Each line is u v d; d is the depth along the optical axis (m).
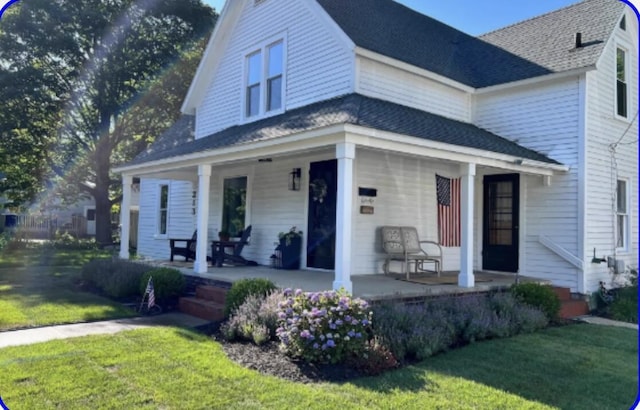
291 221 11.10
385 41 10.69
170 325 7.23
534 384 4.79
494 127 11.70
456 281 8.87
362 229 9.77
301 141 7.60
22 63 23.06
